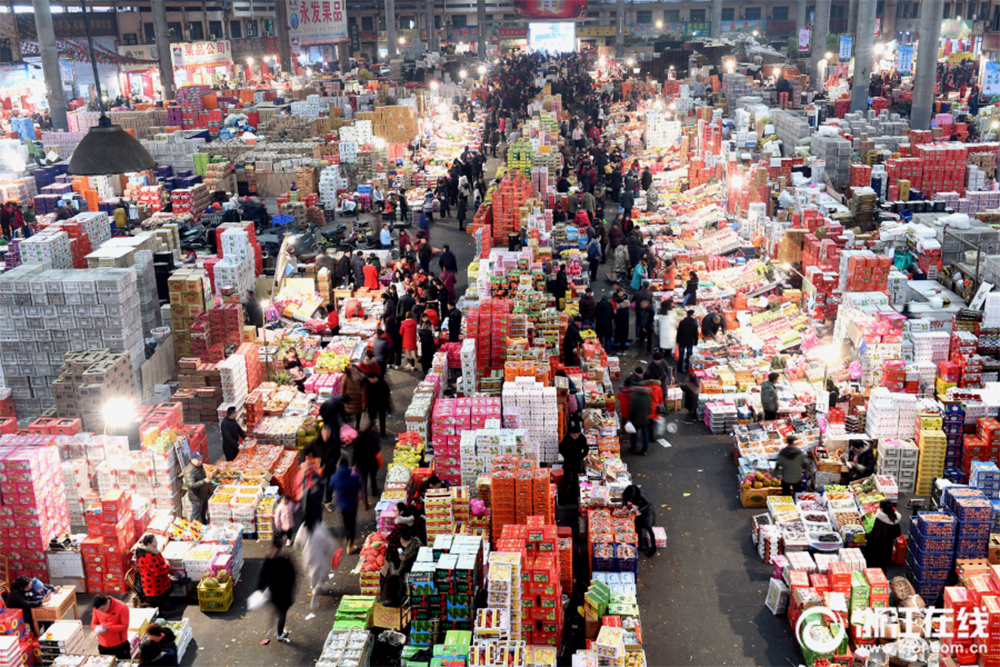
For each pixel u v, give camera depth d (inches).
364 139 1798.7
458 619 463.5
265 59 4153.5
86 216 1004.6
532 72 3304.6
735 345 839.7
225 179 1579.7
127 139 439.8
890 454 622.2
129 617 481.7
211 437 745.6
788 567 502.6
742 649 475.8
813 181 1168.2
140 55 3580.2
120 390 693.9
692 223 1253.1
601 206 1430.9
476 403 645.3
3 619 454.9
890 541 514.3
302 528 567.8
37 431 612.4
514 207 1095.0
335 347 878.4
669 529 599.8
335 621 482.9
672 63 3026.6
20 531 529.3
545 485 521.7
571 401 691.4
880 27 4126.5
